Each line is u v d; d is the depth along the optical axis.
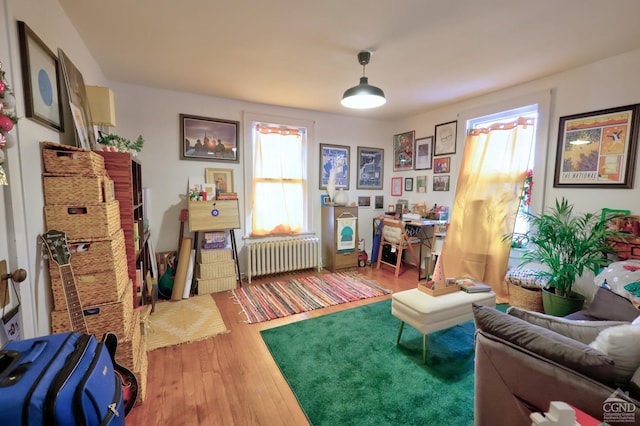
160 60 2.58
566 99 2.78
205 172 3.67
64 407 0.83
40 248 1.38
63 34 1.81
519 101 3.14
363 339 2.41
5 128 0.98
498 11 1.82
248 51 2.40
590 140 2.63
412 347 2.28
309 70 2.77
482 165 3.45
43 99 1.45
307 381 1.89
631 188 2.40
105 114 2.17
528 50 2.35
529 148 3.10
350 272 4.29
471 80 3.00
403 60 2.54
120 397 1.09
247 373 1.97
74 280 1.42
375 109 4.18
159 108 3.37
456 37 2.15
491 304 2.28
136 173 2.43
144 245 2.66
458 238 3.64
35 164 1.36
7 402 0.78
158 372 1.98
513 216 3.18
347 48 2.33
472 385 1.85
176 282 3.24
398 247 4.18
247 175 3.90
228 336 2.46
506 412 1.20
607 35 2.11
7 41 1.19
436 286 2.31
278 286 3.67
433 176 4.23
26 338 1.25
